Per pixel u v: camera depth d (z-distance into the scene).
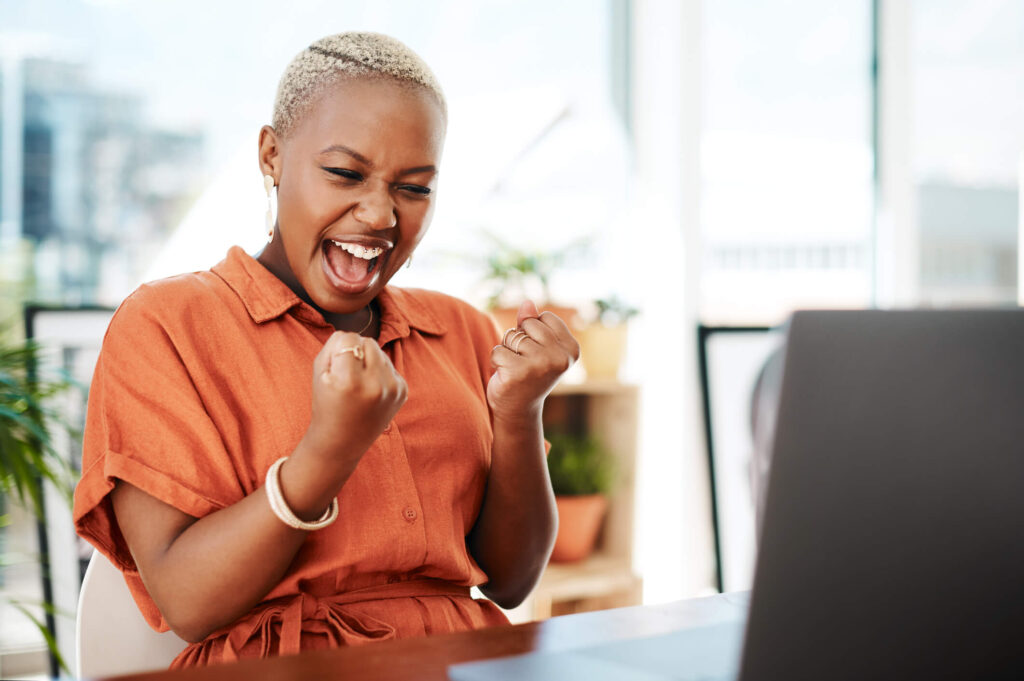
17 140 1.90
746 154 2.65
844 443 0.54
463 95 2.34
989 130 2.95
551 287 2.34
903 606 0.55
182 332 0.89
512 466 1.00
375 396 0.71
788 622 0.54
